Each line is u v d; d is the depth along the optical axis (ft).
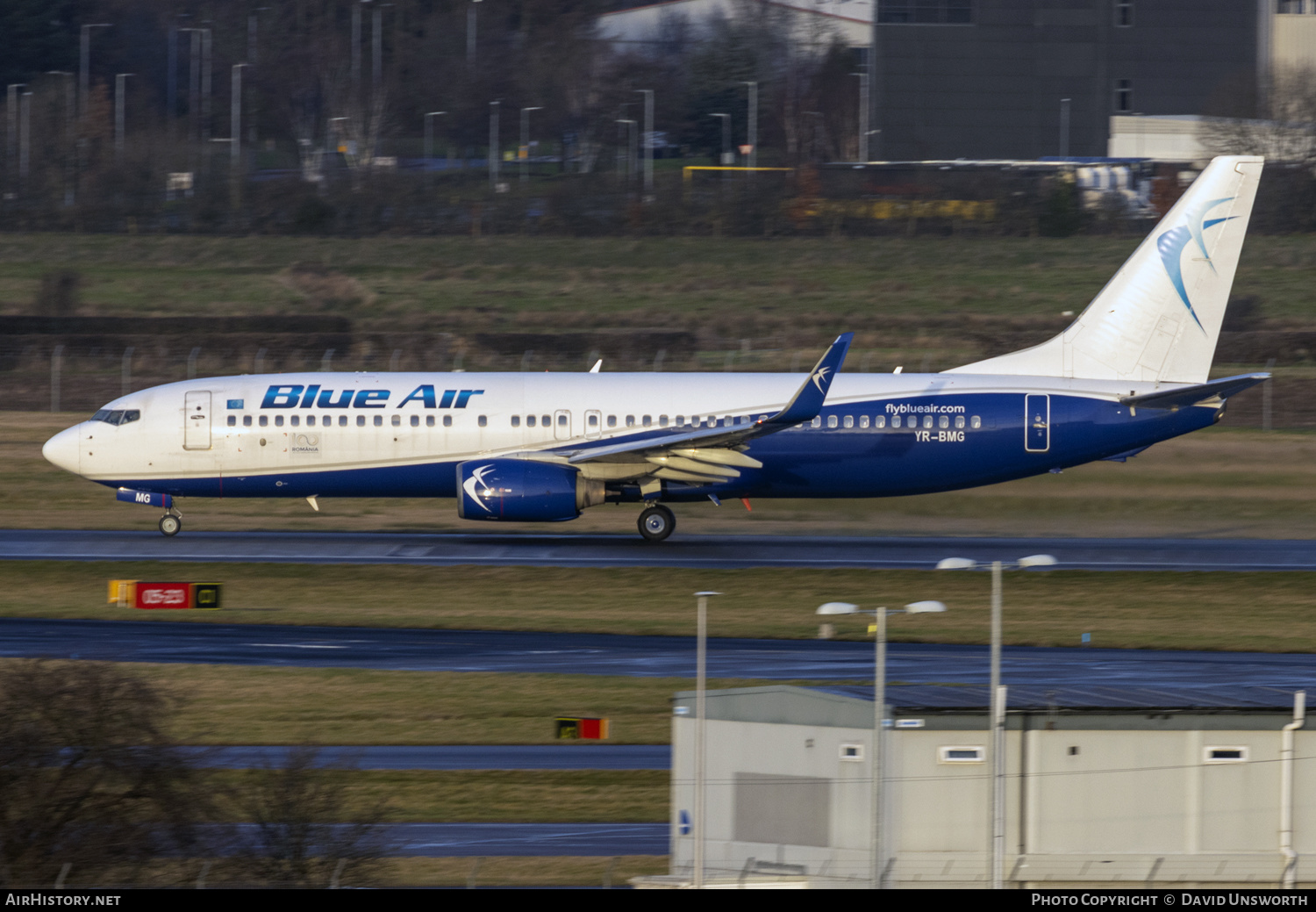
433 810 380.99
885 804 316.60
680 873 337.31
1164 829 323.57
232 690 470.39
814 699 326.65
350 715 450.30
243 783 360.89
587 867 343.87
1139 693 341.62
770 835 330.54
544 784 401.70
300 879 314.96
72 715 329.52
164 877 313.94
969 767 318.45
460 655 518.37
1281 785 325.62
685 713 341.21
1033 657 520.83
